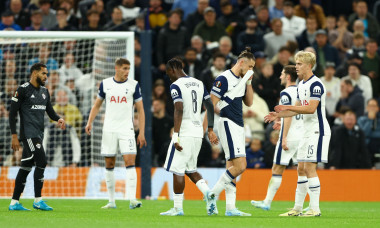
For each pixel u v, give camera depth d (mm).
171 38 66562
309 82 33375
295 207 35844
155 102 60406
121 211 37500
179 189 33344
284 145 37875
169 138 60156
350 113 58719
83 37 48844
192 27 70125
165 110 62906
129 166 39969
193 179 33531
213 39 68500
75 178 52969
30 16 68625
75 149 55375
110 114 39750
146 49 52438
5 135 53688
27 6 71750
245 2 78188
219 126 32969
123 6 70500
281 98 37375
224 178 32844
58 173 52969
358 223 30500
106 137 39750
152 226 26812
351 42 73438
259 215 35438
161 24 71625
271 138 57656
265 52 69000
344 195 57969
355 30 72375
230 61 62719
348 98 63469
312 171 33938
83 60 61094
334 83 64938
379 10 80562
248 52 32969
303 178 35688
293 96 37125
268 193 40406
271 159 57812
